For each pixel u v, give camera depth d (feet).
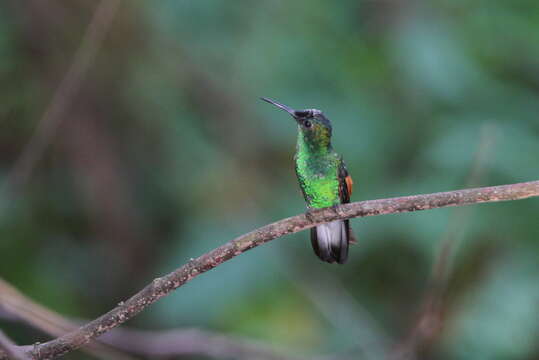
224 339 31.40
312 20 36.55
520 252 32.22
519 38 35.81
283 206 35.99
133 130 37.47
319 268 35.35
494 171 31.40
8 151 37.09
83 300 38.01
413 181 33.12
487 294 31.76
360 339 34.65
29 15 36.24
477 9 35.86
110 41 36.09
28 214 37.22
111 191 37.35
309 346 35.55
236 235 34.68
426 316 27.25
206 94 36.76
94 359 32.99
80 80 32.81
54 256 37.73
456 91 34.40
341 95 35.53
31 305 24.85
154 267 37.96
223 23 36.40
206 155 37.14
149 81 37.06
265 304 36.45
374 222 33.35
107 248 38.14
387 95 35.63
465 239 31.63
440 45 34.60
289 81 35.91
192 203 36.88
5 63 36.32
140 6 36.22
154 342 30.86
